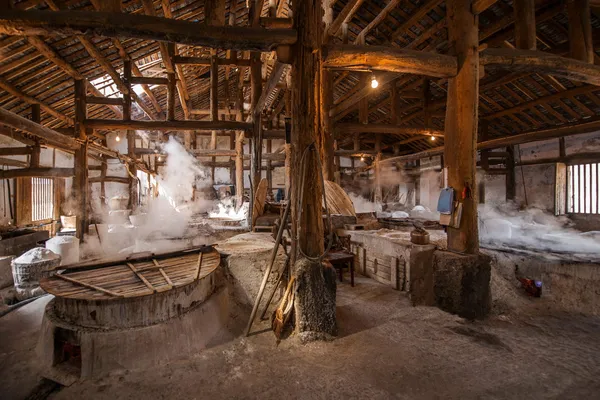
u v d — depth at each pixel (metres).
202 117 15.72
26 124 5.40
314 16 3.57
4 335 3.62
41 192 10.45
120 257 4.21
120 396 2.61
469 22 4.26
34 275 4.75
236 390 2.66
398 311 4.28
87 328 3.03
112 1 3.30
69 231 8.91
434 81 9.38
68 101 8.09
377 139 14.52
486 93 9.05
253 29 3.48
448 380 2.77
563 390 2.64
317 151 3.59
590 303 4.49
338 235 6.52
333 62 3.92
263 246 5.19
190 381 2.78
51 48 5.84
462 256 4.21
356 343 3.42
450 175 4.45
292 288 3.71
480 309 4.19
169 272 3.72
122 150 14.99
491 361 3.08
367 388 2.66
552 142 9.11
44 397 2.63
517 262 5.46
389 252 5.27
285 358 3.14
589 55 4.87
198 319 3.45
